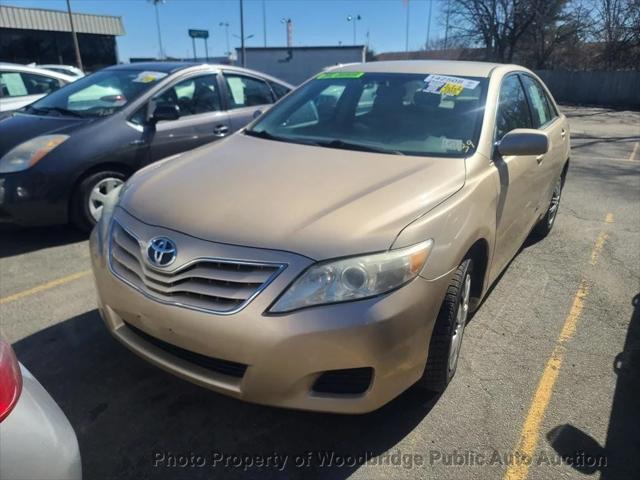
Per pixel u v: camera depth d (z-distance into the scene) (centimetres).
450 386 287
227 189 257
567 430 258
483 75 358
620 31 3238
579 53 3612
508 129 347
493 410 270
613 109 2580
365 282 211
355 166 283
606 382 295
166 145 523
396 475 229
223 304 214
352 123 346
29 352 309
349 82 379
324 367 210
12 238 499
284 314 207
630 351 327
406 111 341
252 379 213
